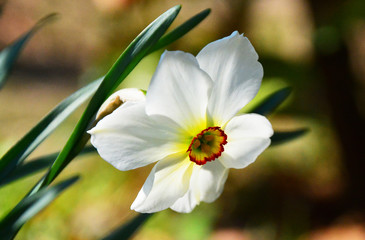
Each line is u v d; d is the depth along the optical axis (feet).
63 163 1.28
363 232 4.03
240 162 1.28
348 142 4.37
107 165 4.48
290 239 4.28
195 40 5.08
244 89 1.28
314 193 4.71
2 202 3.11
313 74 4.79
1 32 7.77
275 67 4.99
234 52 1.26
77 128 1.27
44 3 6.59
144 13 4.97
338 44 4.01
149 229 3.96
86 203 4.00
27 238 3.12
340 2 3.85
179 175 1.30
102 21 5.15
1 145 3.40
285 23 5.36
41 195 1.28
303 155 4.88
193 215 4.14
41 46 7.96
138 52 1.28
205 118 1.29
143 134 1.26
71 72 7.88
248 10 5.15
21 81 7.62
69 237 3.48
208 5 5.15
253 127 1.27
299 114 4.89
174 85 1.25
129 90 1.28
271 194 4.75
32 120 5.93
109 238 1.40
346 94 4.23
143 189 1.26
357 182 4.46
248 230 4.36
